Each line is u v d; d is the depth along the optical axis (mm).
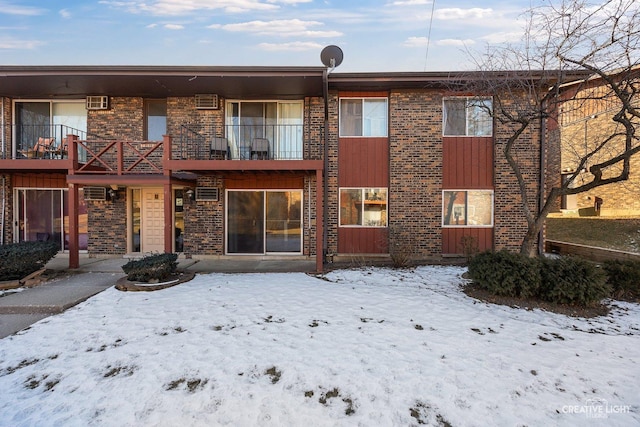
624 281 6086
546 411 2832
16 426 2623
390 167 9539
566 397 3021
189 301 5602
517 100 7184
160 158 9836
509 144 6867
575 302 5477
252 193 9969
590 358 3730
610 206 12375
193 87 9047
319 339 4152
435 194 9500
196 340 4113
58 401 2934
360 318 4887
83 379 3273
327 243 9617
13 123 9820
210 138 9656
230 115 9930
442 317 4941
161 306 5355
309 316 4949
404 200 9523
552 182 14102
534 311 5266
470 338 4215
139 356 3713
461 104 9586
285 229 10016
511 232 9438
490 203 9594
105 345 4008
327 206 9617
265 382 3203
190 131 9555
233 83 8742
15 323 4770
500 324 4691
